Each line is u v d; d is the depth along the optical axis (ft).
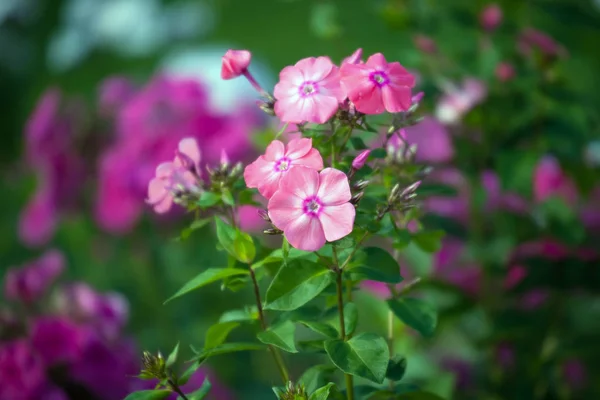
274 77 6.13
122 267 5.01
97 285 4.98
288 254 2.44
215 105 4.44
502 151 3.29
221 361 4.38
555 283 3.34
